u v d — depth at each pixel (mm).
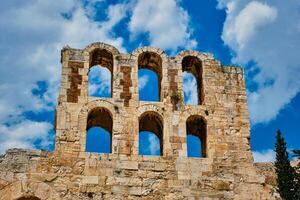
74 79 35812
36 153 32844
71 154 33031
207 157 34688
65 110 34406
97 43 37625
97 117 36594
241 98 37469
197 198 32875
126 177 32750
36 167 32375
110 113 35000
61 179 32156
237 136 35781
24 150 32875
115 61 37031
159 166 33469
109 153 33438
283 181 34281
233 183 33875
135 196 32281
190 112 36062
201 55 38812
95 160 33000
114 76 36406
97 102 35094
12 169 32062
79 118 34344
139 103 35688
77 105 34750
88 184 32156
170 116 35594
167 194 32625
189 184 33250
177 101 36312
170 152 34188
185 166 33812
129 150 33719
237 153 35125
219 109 36625
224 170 34250
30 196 31516
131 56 37531
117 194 32125
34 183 31828
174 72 37500
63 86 35281
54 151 33000
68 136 33594
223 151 35000
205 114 36188
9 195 31297
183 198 32688
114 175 32688
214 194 33219
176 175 33375
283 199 33750
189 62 39469
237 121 36406
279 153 35625
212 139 35344
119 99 35531
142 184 32719
